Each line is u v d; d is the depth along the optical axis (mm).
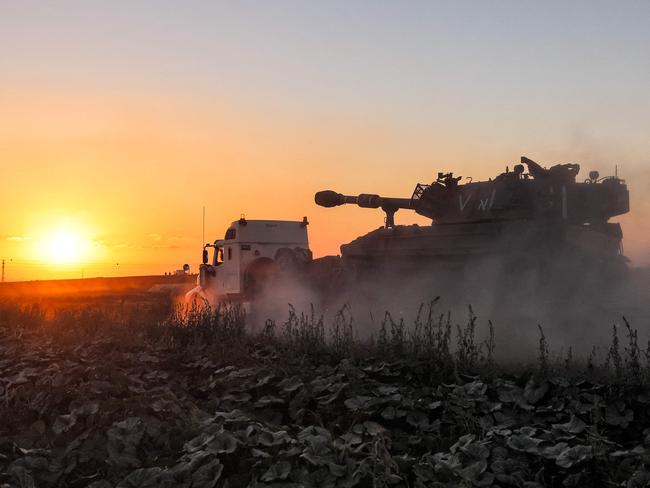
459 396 7188
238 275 21641
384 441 5902
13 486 5113
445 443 6387
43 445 6070
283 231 22422
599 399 6887
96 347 10555
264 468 5406
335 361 9656
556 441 5977
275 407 7594
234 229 22062
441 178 15688
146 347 10703
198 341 10922
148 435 6223
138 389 7641
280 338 11234
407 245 15312
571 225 13609
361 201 19016
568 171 14461
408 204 17859
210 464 5238
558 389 7344
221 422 6508
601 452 5469
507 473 5312
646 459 5395
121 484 5039
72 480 5504
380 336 9906
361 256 16531
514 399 7098
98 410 6582
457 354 8961
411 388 7996
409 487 5328
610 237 14016
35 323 13883
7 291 44781
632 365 7449
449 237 14570
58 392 7125
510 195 14180
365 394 7477
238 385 8203
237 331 11836
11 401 7379
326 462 5316
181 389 8484
